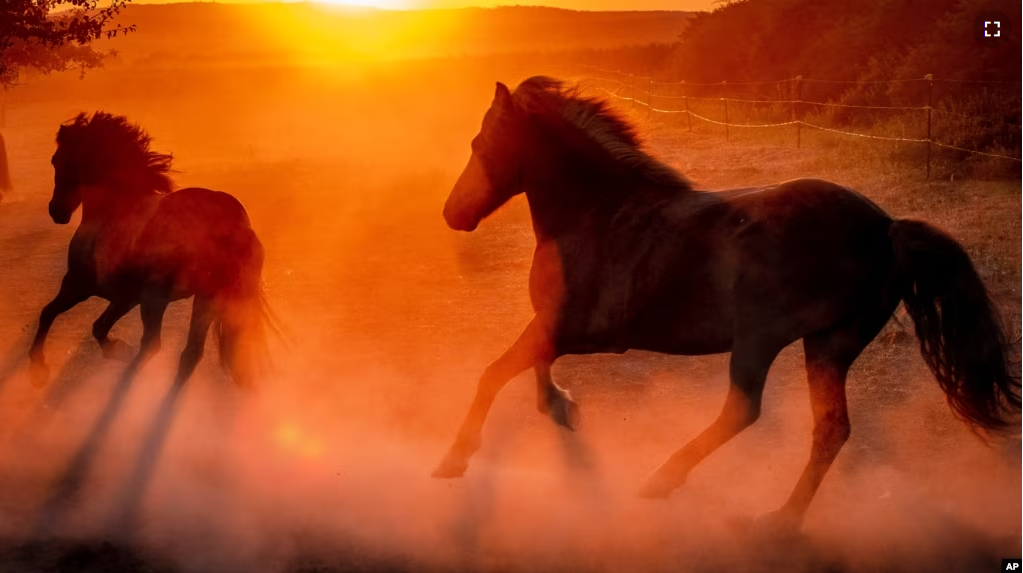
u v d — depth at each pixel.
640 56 83.25
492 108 9.64
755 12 52.03
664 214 8.54
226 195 11.53
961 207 21.14
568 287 8.95
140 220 11.77
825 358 8.20
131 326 15.36
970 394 7.75
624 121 9.17
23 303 17.33
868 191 24.00
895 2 41.19
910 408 10.90
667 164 8.87
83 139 12.06
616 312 8.66
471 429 9.18
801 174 27.33
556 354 9.14
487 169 9.68
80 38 25.55
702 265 8.18
